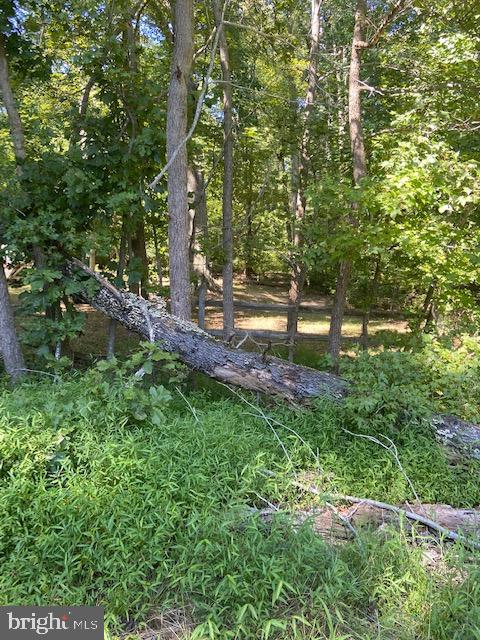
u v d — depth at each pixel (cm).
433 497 366
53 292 521
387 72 734
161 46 745
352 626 226
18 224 496
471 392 442
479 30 640
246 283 1421
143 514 275
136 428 352
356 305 782
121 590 244
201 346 496
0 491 278
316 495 335
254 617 222
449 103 620
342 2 903
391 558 264
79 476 295
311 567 242
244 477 319
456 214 561
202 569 245
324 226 598
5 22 505
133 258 601
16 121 530
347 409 416
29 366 573
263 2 720
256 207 799
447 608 230
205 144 767
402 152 503
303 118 732
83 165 550
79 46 588
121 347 748
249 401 481
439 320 612
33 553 256
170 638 230
